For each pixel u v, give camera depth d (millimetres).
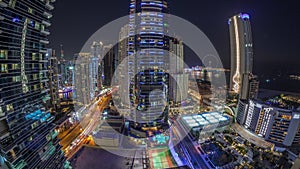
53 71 166750
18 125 49688
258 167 91938
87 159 99312
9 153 45906
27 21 53312
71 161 96812
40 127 59156
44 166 57250
